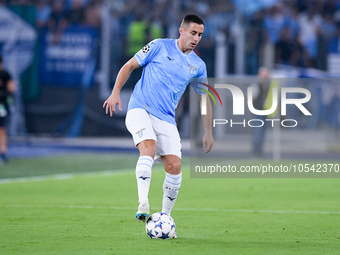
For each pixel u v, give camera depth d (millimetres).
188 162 58594
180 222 26750
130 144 73688
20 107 76188
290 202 34531
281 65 81625
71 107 77750
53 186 41531
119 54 78562
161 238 21844
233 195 37781
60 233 23188
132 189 40375
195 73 23016
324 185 43656
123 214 29078
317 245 20953
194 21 22266
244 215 29172
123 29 78625
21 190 39250
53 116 77375
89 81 78188
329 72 82188
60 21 77562
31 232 23422
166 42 22781
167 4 79125
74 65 77938
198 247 20219
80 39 78062
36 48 77188
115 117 78375
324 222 26922
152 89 22484
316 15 82812
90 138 77938
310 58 82438
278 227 25359
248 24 80750
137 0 78500
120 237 22266
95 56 78312
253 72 80250
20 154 63062
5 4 76375
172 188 22375
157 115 22375
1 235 22656
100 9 78188
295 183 44781
